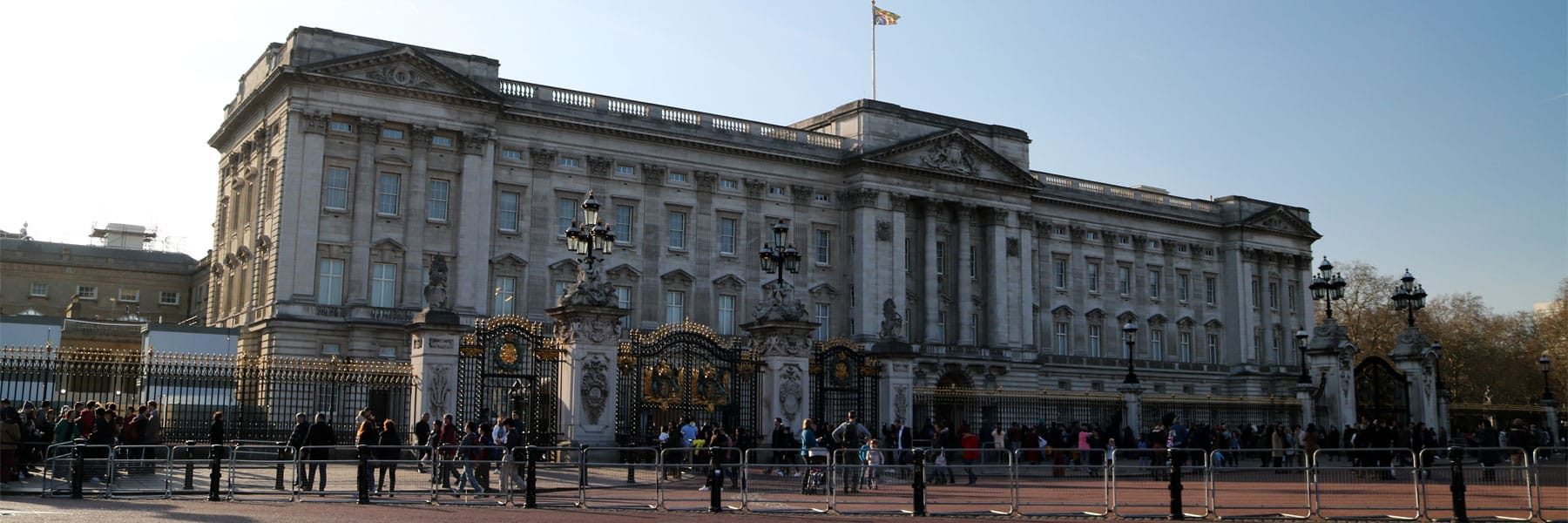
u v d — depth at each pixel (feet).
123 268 376.48
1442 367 416.46
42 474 116.78
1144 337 385.09
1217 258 409.08
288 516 82.69
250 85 284.20
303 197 248.11
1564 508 90.89
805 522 88.89
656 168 295.28
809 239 316.19
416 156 260.21
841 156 324.19
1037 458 123.65
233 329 226.58
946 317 334.03
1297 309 420.77
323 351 246.88
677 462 100.94
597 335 134.62
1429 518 91.56
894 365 160.76
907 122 330.95
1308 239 428.15
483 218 265.75
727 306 302.45
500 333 133.08
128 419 124.57
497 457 107.45
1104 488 97.25
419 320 129.29
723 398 145.69
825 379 155.12
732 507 96.58
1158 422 220.23
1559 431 258.16
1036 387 344.49
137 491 98.27
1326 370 191.62
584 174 285.84
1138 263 388.16
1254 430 203.51
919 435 179.11
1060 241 371.56
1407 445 170.50
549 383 141.49
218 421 116.78
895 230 322.14
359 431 110.32
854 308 315.99
